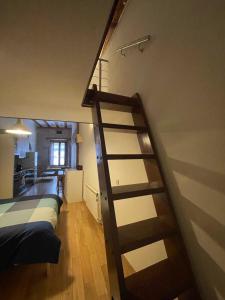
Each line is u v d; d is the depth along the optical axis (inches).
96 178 147.3
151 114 59.5
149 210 64.9
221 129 34.4
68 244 101.9
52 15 31.4
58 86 59.3
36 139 376.5
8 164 179.5
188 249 43.2
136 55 71.5
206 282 38.5
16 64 45.9
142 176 69.2
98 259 87.5
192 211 42.2
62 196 220.7
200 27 39.3
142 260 68.4
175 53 48.2
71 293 66.0
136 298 33.7
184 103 44.6
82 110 87.2
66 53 41.9
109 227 38.8
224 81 33.6
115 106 63.2
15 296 64.6
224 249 34.5
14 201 111.2
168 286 37.0
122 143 86.0
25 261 65.8
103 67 113.1
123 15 85.4
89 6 30.1
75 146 280.1
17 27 33.7
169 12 51.1
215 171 36.0
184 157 44.6
